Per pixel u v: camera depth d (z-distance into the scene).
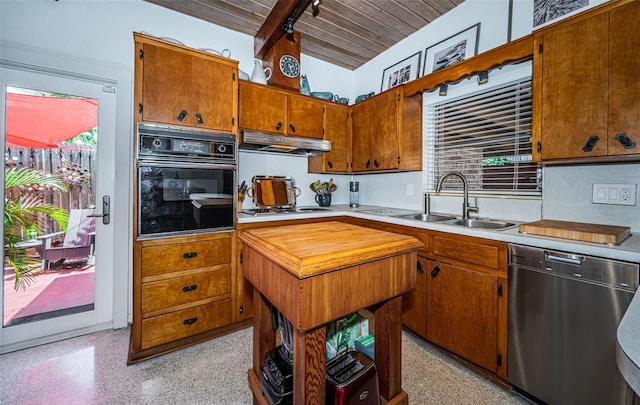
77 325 2.14
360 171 3.07
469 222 2.17
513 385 1.52
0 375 1.67
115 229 2.23
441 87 2.36
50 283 2.08
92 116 2.18
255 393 1.25
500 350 1.56
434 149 2.75
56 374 1.69
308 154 3.16
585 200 1.68
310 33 2.82
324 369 0.94
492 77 2.21
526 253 1.44
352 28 2.74
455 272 1.77
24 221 2.00
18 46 1.90
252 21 2.60
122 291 2.26
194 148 2.02
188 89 2.01
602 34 1.36
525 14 2.00
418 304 2.01
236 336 2.17
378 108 2.83
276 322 1.35
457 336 1.77
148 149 1.85
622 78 1.31
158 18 2.38
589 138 1.41
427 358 1.86
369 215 2.47
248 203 2.91
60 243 2.10
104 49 2.17
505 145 2.16
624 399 1.14
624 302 1.14
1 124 1.90
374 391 1.09
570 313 1.29
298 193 3.24
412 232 2.07
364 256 0.94
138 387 1.59
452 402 1.48
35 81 1.98
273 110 2.59
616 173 1.57
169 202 1.92
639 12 1.26
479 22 2.28
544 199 1.87
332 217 2.72
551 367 1.36
